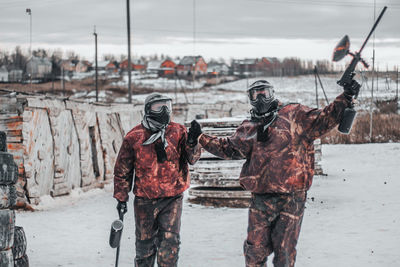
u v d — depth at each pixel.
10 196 4.56
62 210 10.55
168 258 5.18
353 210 9.59
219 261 6.46
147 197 5.25
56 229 8.62
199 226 8.59
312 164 5.09
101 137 13.85
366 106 37.06
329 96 59.44
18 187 10.56
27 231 8.48
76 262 6.54
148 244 5.37
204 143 5.20
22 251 5.11
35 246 7.42
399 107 35.38
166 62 127.25
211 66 131.25
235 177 10.20
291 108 5.05
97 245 7.48
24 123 10.55
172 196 5.28
